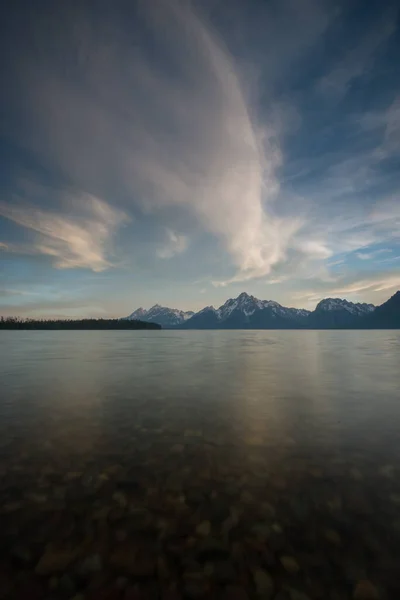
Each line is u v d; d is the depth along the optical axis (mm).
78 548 4438
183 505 5582
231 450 8242
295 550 4418
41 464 7316
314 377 20969
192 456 7828
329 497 5855
